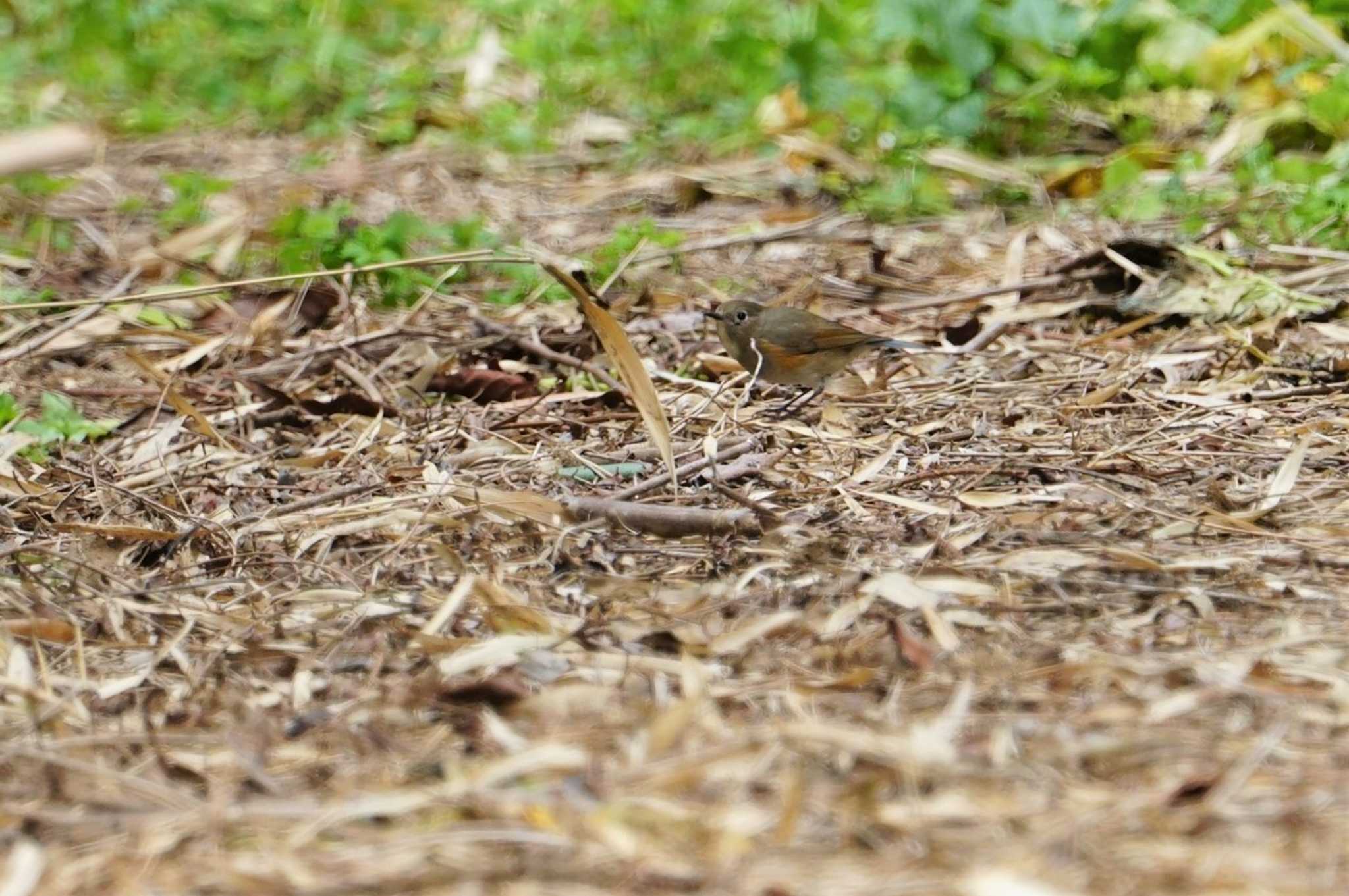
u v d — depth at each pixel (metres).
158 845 6.22
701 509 9.62
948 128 18.75
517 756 6.68
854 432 11.56
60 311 14.88
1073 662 7.57
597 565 9.12
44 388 13.24
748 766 6.59
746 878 5.82
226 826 6.31
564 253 16.56
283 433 12.00
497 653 7.77
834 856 5.97
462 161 20.03
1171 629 8.01
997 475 10.43
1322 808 6.23
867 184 18.12
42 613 8.63
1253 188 16.56
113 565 9.43
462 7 26.00
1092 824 6.13
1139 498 9.93
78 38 24.94
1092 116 19.81
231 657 8.01
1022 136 19.23
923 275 15.64
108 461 11.44
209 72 23.62
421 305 14.41
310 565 9.23
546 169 19.73
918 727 6.88
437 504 9.94
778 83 20.42
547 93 22.27
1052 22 18.53
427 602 8.58
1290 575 8.67
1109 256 14.25
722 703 7.32
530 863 5.95
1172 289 13.88
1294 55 18.86
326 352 13.34
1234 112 19.12
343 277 14.92
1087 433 11.18
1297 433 11.03
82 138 5.61
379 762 6.87
